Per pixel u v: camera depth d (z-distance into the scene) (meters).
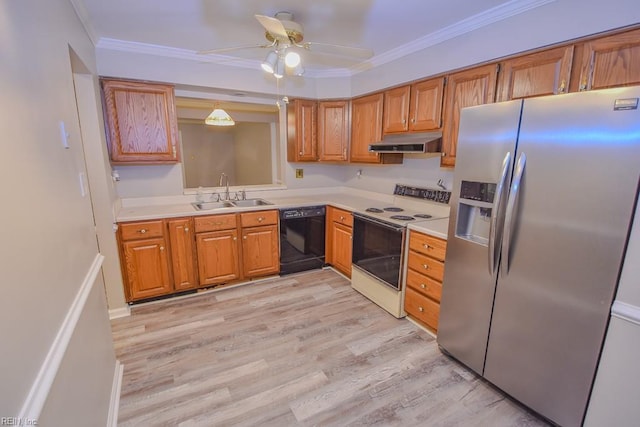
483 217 1.93
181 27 2.40
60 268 1.11
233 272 3.25
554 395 1.58
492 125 1.72
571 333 1.49
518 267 1.66
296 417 1.69
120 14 2.15
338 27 2.41
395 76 3.01
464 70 2.37
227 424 1.65
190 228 2.97
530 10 1.93
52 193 1.12
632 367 1.33
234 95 3.58
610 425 1.42
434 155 3.00
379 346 2.31
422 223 2.55
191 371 2.03
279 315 2.74
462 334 2.04
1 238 0.72
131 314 2.73
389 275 2.74
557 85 1.84
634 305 1.30
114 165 3.00
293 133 3.76
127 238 2.70
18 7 0.97
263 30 2.47
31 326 0.83
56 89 1.33
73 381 1.11
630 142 1.24
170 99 2.98
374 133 3.33
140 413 1.70
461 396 1.85
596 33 1.66
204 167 7.64
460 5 2.04
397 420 1.68
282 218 3.41
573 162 1.40
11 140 0.83
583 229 1.40
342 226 3.46
